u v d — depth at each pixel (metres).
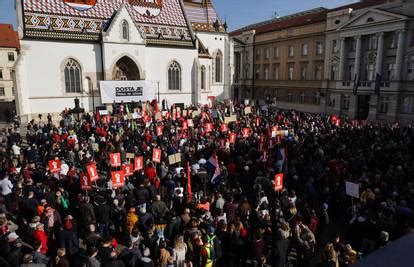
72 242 9.72
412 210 11.62
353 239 11.00
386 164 17.67
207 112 33.41
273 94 64.25
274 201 12.53
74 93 39.75
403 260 1.98
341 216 14.45
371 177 14.88
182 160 17.42
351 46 46.81
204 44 56.22
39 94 37.47
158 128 22.36
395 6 39.94
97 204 12.06
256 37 66.38
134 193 12.34
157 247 9.38
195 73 49.62
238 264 10.38
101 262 8.32
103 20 42.03
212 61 57.38
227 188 13.83
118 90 38.91
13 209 12.57
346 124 28.25
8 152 19.94
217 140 21.38
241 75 71.50
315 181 15.59
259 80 67.25
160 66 46.34
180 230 10.54
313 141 21.56
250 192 16.11
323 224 12.38
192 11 56.66
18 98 36.03
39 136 22.27
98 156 19.81
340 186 14.45
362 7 47.41
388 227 10.29
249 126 26.39
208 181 15.23
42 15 37.50
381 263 1.96
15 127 27.75
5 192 13.27
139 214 11.46
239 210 11.84
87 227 10.88
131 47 42.31
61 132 24.03
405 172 16.08
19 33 35.50
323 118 32.91
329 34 49.78
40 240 9.04
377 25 41.47
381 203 11.19
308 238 10.15
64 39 38.12
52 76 38.03
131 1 45.25
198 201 12.31
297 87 57.88
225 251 10.25
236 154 19.17
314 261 11.09
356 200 14.09
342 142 21.81
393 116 41.41
